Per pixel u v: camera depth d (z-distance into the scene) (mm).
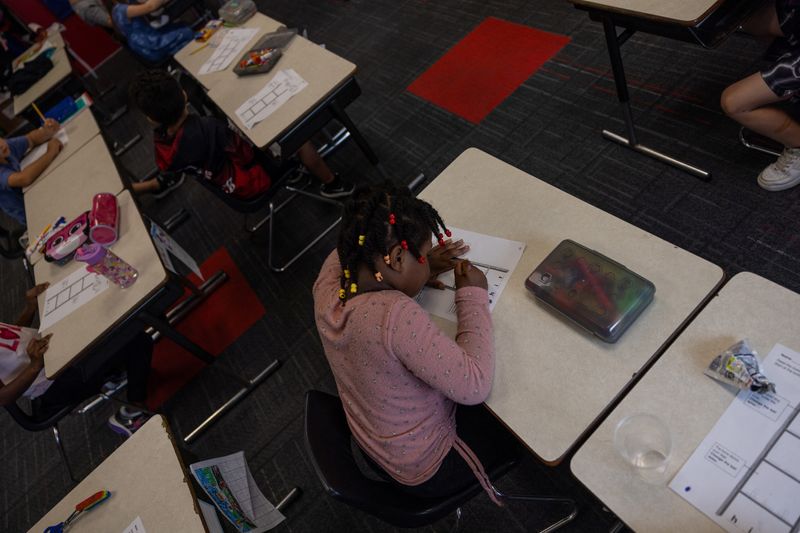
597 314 1067
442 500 1234
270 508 1444
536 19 3145
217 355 2656
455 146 2846
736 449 879
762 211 1972
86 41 5566
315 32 4191
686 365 989
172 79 2174
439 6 3701
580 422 1013
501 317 1202
